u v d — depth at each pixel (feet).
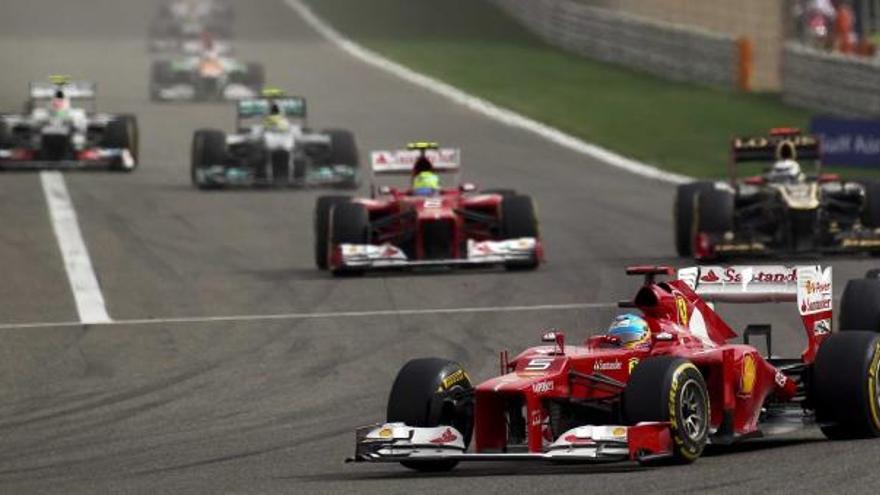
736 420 163.02
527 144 543.80
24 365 241.55
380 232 326.65
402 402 156.25
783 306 276.62
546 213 405.59
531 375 153.38
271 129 451.53
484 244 314.14
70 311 284.61
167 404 211.00
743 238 323.98
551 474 151.94
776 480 143.02
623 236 367.25
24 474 167.94
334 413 201.77
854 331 170.60
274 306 286.25
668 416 149.79
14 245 356.18
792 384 170.09
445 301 287.48
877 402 167.84
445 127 584.40
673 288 166.61
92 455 178.60
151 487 156.25
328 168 449.06
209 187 447.01
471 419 160.15
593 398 155.74
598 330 256.73
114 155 478.18
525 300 286.66
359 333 260.42
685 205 330.13
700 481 143.43
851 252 334.44
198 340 257.75
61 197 426.10
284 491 149.89
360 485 151.23
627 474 148.56
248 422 197.06
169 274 322.14
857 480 141.79
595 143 541.75
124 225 384.47
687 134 556.10
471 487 146.00
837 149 482.28
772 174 331.77
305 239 368.07
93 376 232.32
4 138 473.67
